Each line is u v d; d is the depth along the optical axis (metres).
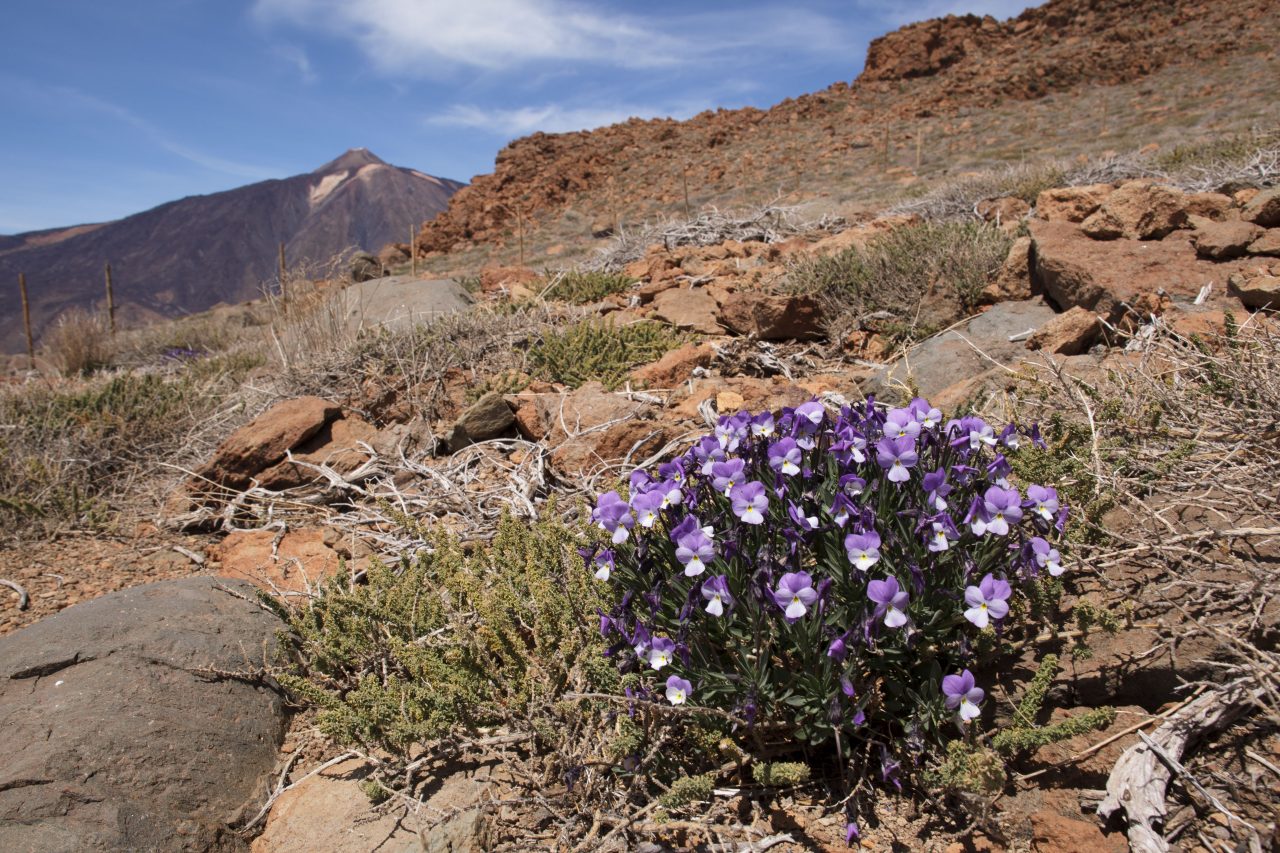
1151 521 3.13
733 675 2.55
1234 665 2.46
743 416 3.04
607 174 48.34
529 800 2.67
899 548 2.59
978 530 2.54
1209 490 3.12
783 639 2.67
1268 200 6.75
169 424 7.59
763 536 2.75
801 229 14.16
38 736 2.85
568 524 4.59
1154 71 45.25
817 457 3.01
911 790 2.61
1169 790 2.36
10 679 3.15
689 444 5.33
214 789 2.98
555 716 2.86
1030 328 6.29
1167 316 5.34
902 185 27.80
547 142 52.72
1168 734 2.41
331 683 3.51
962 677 2.41
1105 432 3.75
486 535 4.61
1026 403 4.28
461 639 3.15
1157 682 2.61
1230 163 11.23
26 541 5.65
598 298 10.55
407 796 2.72
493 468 5.79
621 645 2.81
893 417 2.84
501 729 3.00
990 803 2.31
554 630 3.18
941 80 55.91
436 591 3.75
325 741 3.34
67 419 7.43
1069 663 2.75
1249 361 3.81
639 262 12.28
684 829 2.54
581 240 33.59
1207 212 7.59
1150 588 2.84
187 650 3.43
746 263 11.27
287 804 2.99
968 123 42.97
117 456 7.11
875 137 42.97
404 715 3.00
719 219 14.97
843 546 2.67
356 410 6.98
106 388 8.46
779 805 2.62
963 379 5.65
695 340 8.01
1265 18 46.69
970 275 7.43
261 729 3.31
